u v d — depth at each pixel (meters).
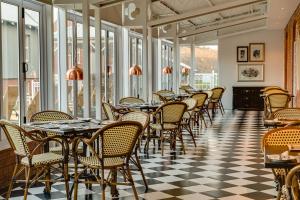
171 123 7.94
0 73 6.22
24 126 5.19
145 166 6.89
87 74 7.49
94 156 4.95
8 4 6.52
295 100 13.70
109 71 11.25
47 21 7.48
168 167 6.81
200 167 6.79
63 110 8.21
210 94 14.61
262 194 5.20
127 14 11.25
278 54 18.34
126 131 4.53
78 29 9.22
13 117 6.70
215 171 6.50
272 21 15.93
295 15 13.41
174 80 15.56
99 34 8.17
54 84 7.64
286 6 12.56
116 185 5.11
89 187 5.59
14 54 6.73
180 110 7.93
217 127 12.17
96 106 8.16
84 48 7.49
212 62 19.73
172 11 13.73
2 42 6.36
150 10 11.98
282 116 6.05
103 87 10.83
